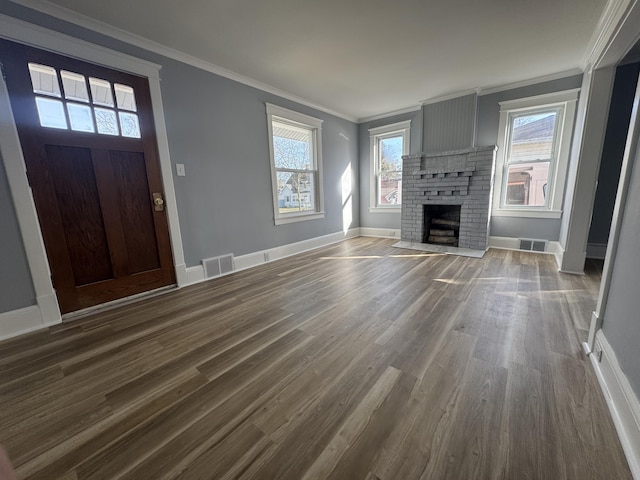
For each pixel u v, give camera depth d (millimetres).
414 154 4426
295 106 3994
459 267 3229
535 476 892
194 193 2930
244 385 1373
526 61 3014
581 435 1033
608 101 2549
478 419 1121
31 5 1875
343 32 2359
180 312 2252
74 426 1157
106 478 933
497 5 2053
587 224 2812
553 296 2338
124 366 1556
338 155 4910
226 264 3293
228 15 2096
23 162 1928
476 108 3885
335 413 1180
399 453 987
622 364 1130
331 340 1764
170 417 1188
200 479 921
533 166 3758
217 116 3055
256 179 3562
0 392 1375
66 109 2088
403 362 1516
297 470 940
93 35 2162
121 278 2473
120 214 2430
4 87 1825
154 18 2117
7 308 1930
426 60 2922
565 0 2004
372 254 4035
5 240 1900
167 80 2623
